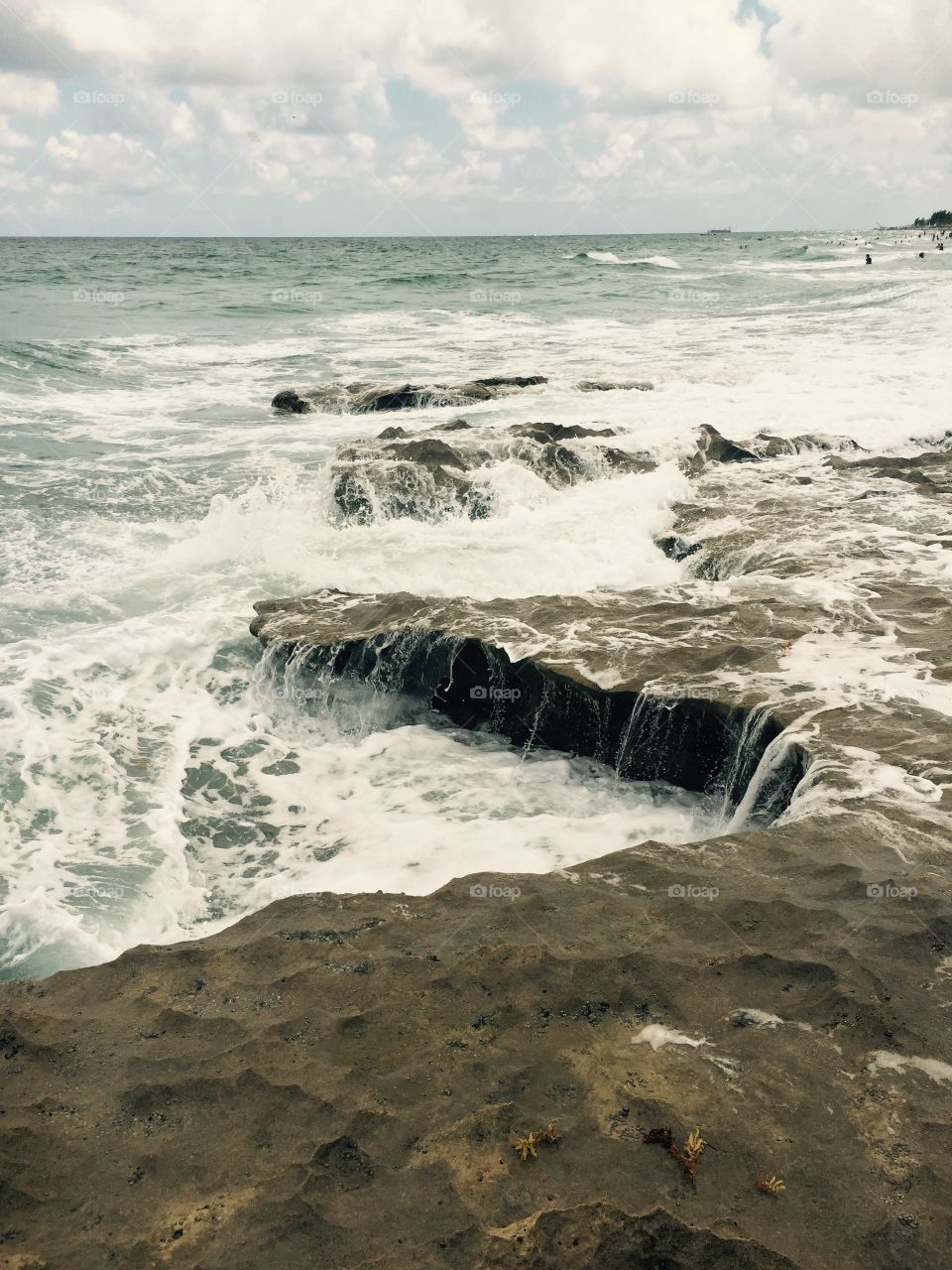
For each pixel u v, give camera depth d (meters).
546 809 7.38
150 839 6.79
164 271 63.50
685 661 7.97
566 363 25.02
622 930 4.80
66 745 7.84
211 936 5.01
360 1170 3.58
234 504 13.09
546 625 8.84
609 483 13.85
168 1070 4.04
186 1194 3.51
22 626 9.90
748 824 6.86
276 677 9.23
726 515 12.38
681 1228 3.31
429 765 8.08
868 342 25.94
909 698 7.12
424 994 4.43
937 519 11.79
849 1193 3.42
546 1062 4.03
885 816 5.62
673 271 62.62
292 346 29.56
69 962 5.59
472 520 13.23
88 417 19.80
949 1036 4.06
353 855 6.73
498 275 59.91
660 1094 3.84
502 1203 3.44
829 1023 4.15
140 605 10.54
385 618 9.33
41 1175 3.58
